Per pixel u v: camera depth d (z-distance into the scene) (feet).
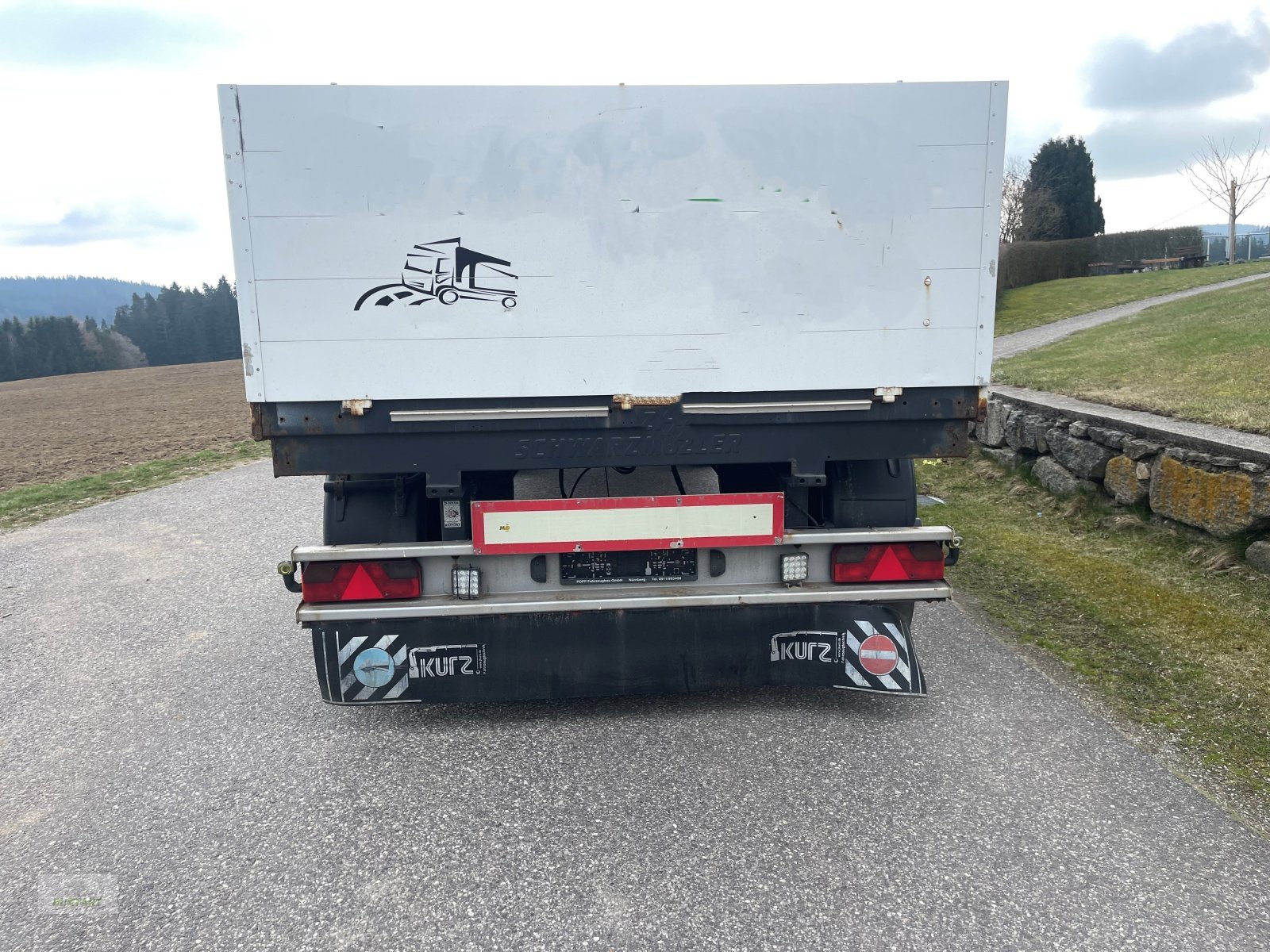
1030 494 25.27
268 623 17.94
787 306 11.09
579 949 8.06
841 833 9.82
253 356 10.64
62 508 31.63
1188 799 10.38
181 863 9.54
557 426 11.14
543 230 10.71
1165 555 19.27
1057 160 133.39
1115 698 13.12
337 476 12.38
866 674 12.47
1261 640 14.80
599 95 10.51
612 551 12.06
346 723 13.08
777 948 8.02
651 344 11.05
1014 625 16.26
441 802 10.71
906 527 12.78
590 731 12.54
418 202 10.49
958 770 11.18
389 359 10.78
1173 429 20.34
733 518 11.73
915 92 10.77
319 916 8.60
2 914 8.74
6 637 17.40
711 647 12.42
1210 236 119.44
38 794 11.15
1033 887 8.82
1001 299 88.28
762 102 10.68
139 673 15.31
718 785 10.93
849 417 11.44
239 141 10.19
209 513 29.91
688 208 10.80
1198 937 8.09
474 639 12.20
